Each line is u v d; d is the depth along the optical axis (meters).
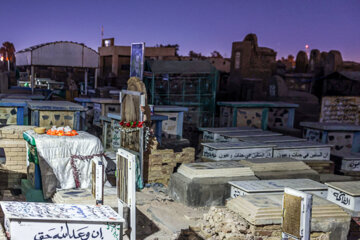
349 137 14.30
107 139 13.69
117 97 17.56
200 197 9.07
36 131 9.09
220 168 9.54
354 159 12.27
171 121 15.42
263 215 6.48
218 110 26.02
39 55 19.97
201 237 6.79
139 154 10.31
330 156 12.86
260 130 15.29
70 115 12.67
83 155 8.84
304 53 38.44
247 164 10.27
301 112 23.48
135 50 11.65
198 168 9.52
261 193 7.88
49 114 12.38
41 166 8.38
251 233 6.47
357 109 16.11
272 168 10.09
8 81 24.72
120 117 11.85
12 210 4.45
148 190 10.22
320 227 6.75
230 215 6.79
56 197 8.18
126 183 6.38
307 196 4.54
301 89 32.19
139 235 7.35
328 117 15.88
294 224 4.67
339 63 29.73
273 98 25.62
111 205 7.91
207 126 22.02
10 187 9.75
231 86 31.59
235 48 31.14
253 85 27.95
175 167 11.74
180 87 22.56
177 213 8.49
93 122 17.08
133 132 10.72
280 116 19.25
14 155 9.76
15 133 9.83
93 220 4.59
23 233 4.24
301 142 12.81
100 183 5.73
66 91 23.22
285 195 4.79
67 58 20.89
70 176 8.70
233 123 17.88
